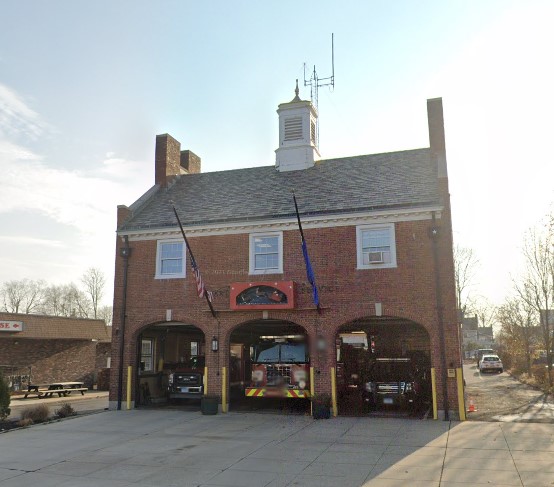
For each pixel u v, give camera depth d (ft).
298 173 78.84
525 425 52.75
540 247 97.55
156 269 71.67
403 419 58.03
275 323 75.20
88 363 109.60
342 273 63.57
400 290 61.16
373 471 35.83
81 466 39.04
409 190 65.82
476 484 32.27
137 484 33.78
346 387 65.21
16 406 76.13
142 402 73.87
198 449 44.19
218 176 85.56
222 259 68.85
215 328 67.77
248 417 61.62
